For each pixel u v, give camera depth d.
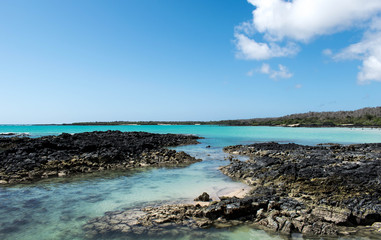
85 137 49.47
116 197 15.84
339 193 13.98
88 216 12.77
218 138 71.38
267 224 11.64
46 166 23.20
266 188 16.19
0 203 14.69
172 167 25.84
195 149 43.72
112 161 27.06
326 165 20.98
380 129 116.62
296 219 11.69
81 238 10.55
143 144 38.59
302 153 31.78
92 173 22.89
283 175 18.06
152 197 15.84
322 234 10.77
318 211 12.45
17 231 11.18
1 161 24.12
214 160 30.55
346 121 151.12
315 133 93.69
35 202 14.88
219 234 10.88
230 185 18.69
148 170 24.33
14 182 19.28
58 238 10.57
